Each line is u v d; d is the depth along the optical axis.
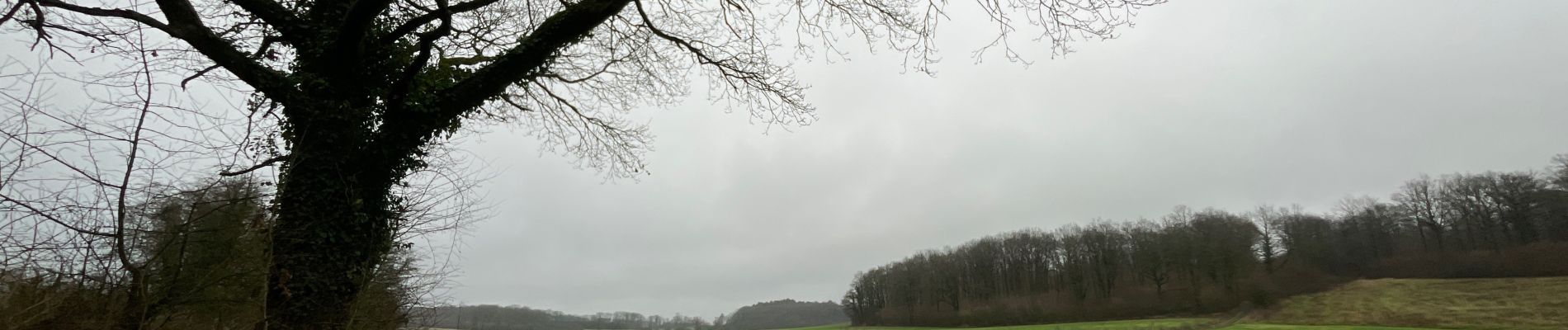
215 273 6.16
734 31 10.80
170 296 6.02
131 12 6.71
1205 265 80.25
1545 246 69.00
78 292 5.66
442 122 8.41
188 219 6.09
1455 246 78.75
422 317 9.22
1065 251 92.62
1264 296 76.75
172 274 6.07
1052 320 86.69
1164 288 83.44
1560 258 65.75
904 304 105.88
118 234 5.71
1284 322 69.88
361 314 7.85
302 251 6.91
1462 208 78.94
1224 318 74.75
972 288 98.38
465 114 9.85
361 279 7.64
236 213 6.34
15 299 5.25
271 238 6.13
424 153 8.89
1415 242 83.31
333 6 7.99
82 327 5.48
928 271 104.12
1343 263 83.38
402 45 9.00
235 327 6.48
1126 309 83.31
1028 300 93.06
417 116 8.19
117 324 5.74
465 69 10.48
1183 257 82.00
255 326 6.38
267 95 7.35
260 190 6.84
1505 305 60.41
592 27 8.49
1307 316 69.88
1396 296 69.75
